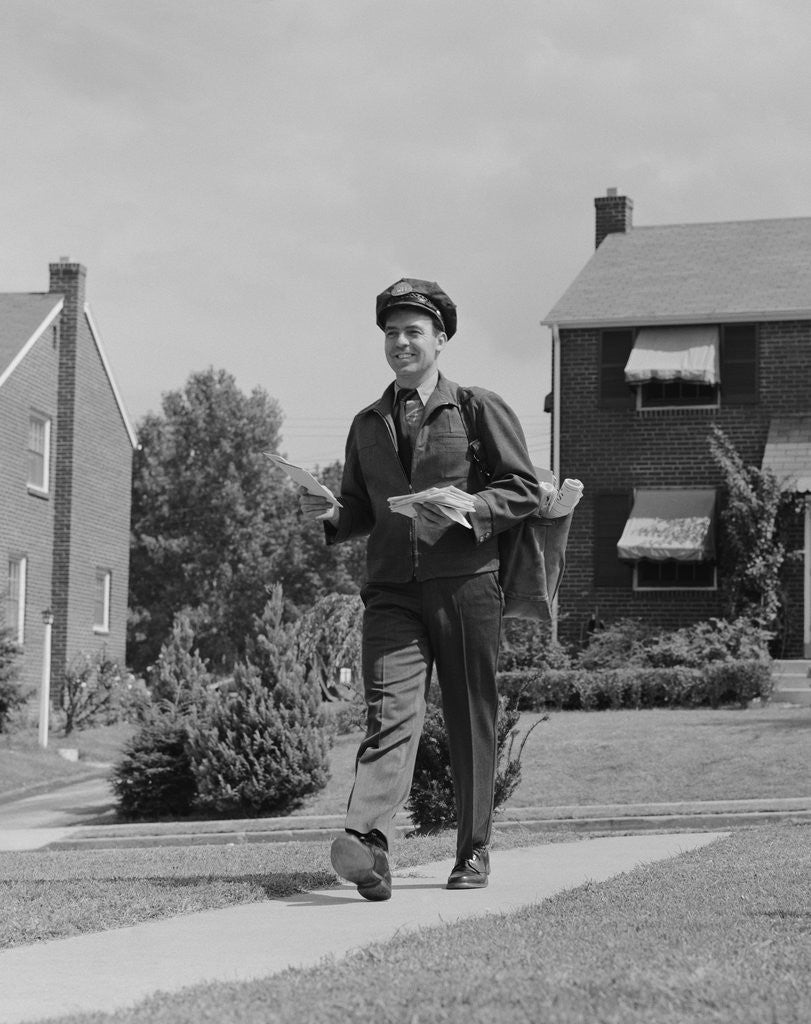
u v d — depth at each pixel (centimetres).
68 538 3622
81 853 1420
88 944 559
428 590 694
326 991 437
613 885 706
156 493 7844
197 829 1784
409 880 759
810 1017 390
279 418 8112
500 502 677
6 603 3359
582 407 3306
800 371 3216
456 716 707
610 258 3591
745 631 2933
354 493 733
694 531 3128
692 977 442
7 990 479
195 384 8038
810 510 3105
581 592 3253
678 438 3256
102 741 3209
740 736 2083
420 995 423
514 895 689
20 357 3375
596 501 3278
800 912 596
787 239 3594
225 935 575
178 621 2227
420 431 702
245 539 7775
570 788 1833
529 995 418
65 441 3644
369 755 676
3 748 2877
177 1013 413
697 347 3225
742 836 1124
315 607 2845
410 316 710
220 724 2019
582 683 2711
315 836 1692
